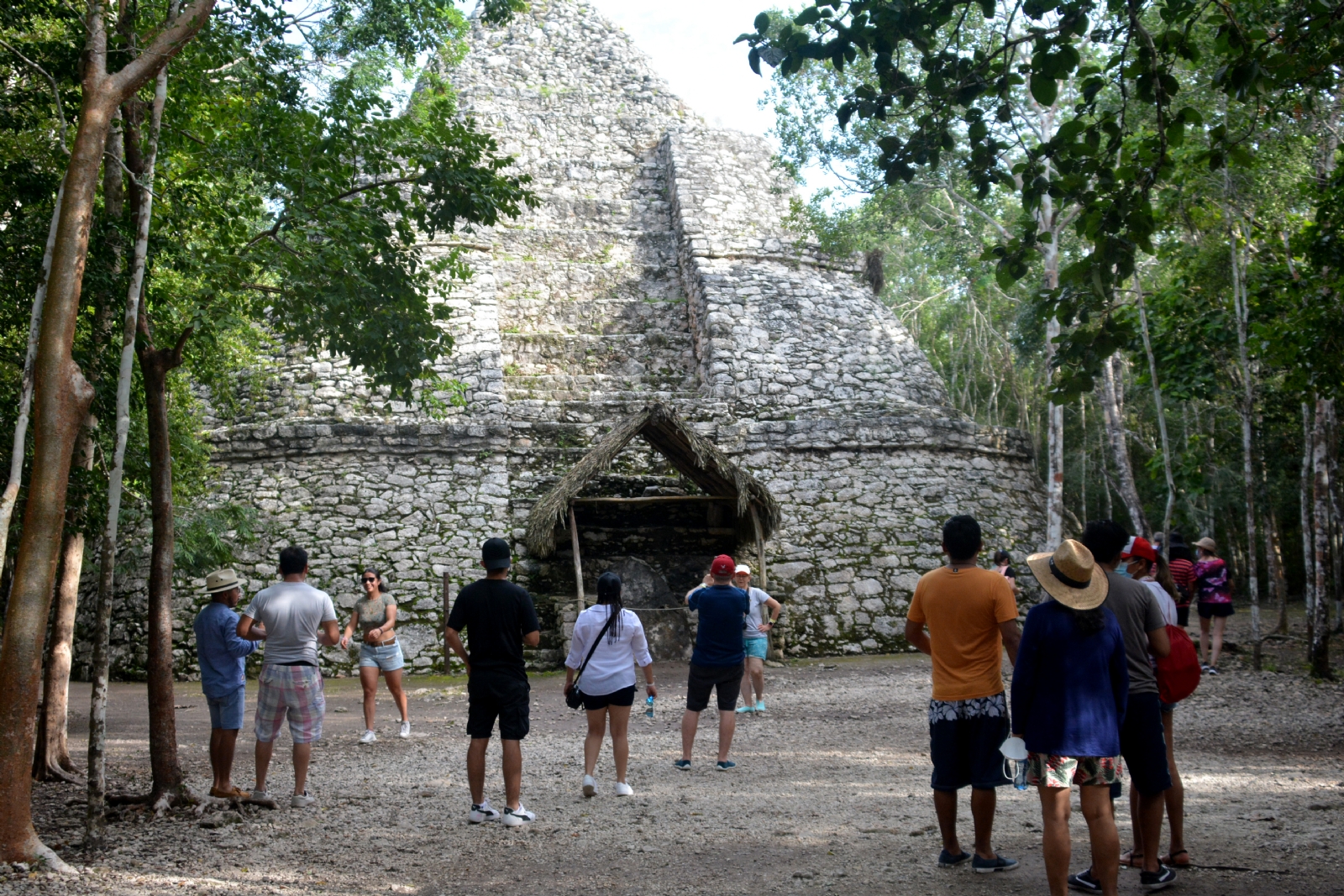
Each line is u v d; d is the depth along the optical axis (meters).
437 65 9.41
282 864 4.86
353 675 13.45
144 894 4.34
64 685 7.27
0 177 6.37
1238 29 5.59
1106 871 3.70
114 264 5.93
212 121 7.87
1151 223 5.43
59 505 4.80
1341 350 9.71
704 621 7.19
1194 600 11.75
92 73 5.10
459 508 14.69
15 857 4.60
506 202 8.00
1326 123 11.39
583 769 7.20
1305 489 14.49
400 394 8.74
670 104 23.73
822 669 13.09
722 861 4.83
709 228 20.06
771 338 17.95
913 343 19.02
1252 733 7.98
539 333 18.95
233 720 6.15
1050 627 3.86
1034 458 17.09
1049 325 16.05
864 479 15.68
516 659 5.77
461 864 4.84
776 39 5.38
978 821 4.45
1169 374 14.92
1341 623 15.14
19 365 6.79
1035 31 5.41
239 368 11.95
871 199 16.70
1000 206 19.88
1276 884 4.16
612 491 15.16
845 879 4.46
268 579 13.80
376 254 8.10
